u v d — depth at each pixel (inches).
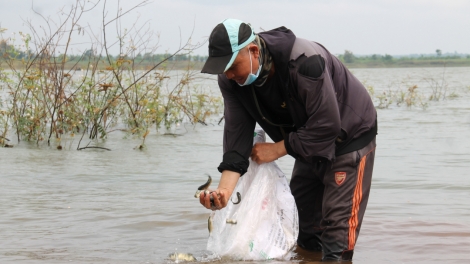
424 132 392.2
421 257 144.1
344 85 129.5
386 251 149.5
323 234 135.3
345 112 129.0
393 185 232.8
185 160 291.3
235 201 139.9
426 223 176.7
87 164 277.3
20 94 385.4
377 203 203.6
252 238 136.4
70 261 137.8
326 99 120.2
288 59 120.4
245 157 135.7
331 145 124.4
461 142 344.8
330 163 131.7
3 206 195.2
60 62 381.1
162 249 149.9
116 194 215.6
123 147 332.8
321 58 121.1
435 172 258.1
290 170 260.8
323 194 141.4
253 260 136.4
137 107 391.2
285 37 122.2
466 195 215.8
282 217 139.9
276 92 125.1
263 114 131.1
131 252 147.0
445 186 230.4
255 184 138.5
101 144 342.6
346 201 131.6
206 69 116.8
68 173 254.7
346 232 132.5
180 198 209.2
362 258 142.9
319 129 122.1
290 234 140.3
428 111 544.1
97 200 205.5
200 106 448.8
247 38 117.4
